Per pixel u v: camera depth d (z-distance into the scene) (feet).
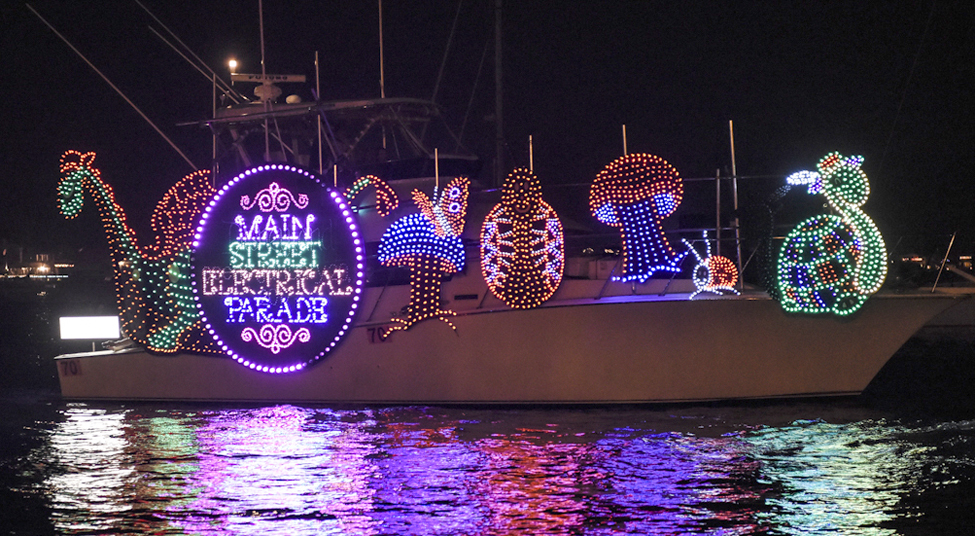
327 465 40.11
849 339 49.49
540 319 49.65
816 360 49.55
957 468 38.06
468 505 34.12
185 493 36.29
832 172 48.62
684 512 33.06
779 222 49.75
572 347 49.44
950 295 49.21
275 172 52.39
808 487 35.78
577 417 48.34
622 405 49.62
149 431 47.91
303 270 52.26
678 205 49.55
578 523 31.99
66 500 35.63
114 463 41.29
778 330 49.14
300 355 52.60
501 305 51.03
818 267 48.70
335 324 52.03
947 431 44.50
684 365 49.16
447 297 51.72
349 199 52.34
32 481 38.34
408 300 51.57
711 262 50.16
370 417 49.80
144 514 33.81
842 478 36.91
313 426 48.08
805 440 43.01
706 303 48.85
